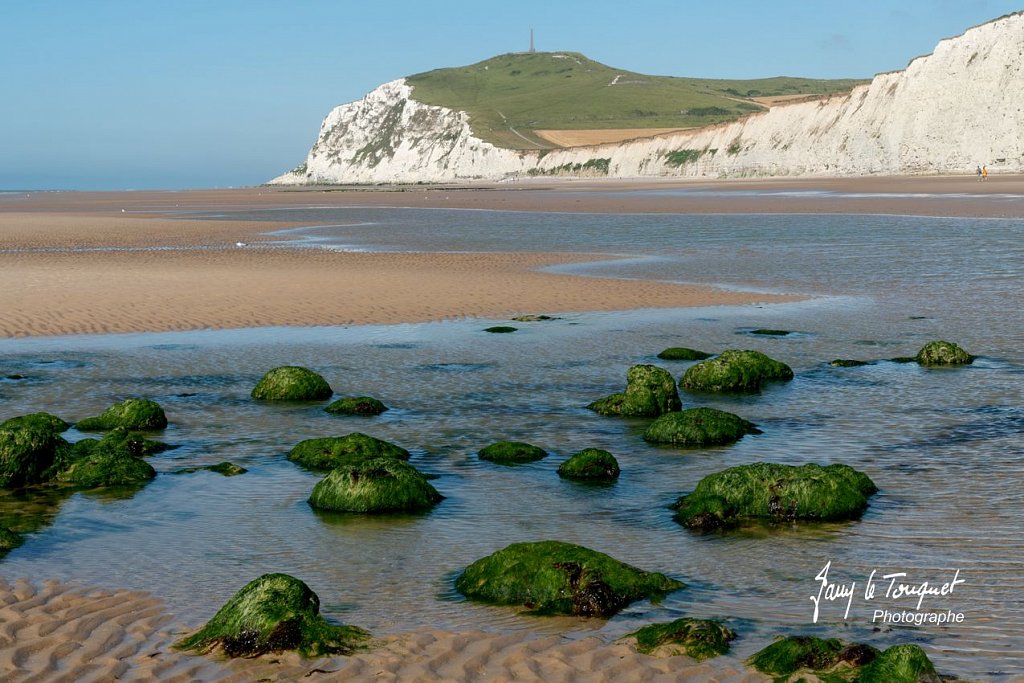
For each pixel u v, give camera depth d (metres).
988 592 9.22
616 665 7.71
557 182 190.75
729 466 13.80
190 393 18.70
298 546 10.75
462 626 8.56
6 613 8.77
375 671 7.63
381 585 9.59
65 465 13.48
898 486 12.66
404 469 12.46
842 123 153.00
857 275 34.06
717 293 30.44
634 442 15.16
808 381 19.38
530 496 12.56
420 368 20.70
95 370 20.59
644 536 11.02
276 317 26.52
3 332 24.52
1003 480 12.80
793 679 7.29
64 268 36.22
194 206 103.50
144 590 9.43
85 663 7.74
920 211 63.94
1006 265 35.84
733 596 9.23
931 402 17.41
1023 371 19.78
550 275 34.41
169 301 28.66
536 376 19.94
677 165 184.38
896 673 6.99
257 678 7.50
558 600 8.95
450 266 37.19
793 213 66.56
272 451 14.81
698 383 18.88
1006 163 125.69
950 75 137.00
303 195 144.62
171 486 13.05
